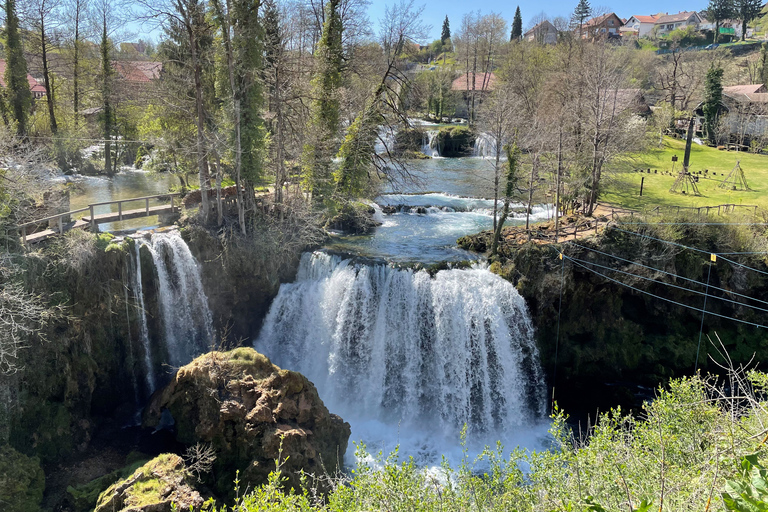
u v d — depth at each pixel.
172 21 29.73
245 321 31.31
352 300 29.72
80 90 55.72
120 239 27.20
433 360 29.09
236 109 30.33
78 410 24.31
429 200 46.12
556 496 11.33
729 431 10.92
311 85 37.97
